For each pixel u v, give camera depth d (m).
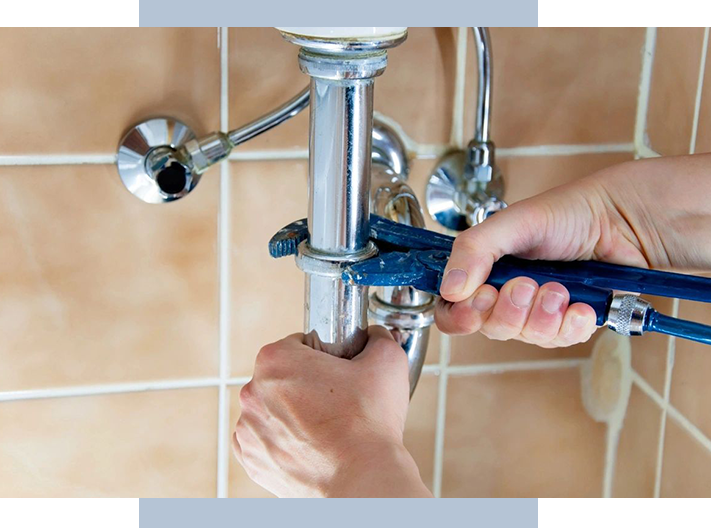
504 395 0.76
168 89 0.62
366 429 0.46
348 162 0.45
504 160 0.68
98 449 0.70
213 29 0.61
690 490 0.68
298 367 0.48
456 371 0.74
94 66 0.60
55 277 0.65
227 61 0.62
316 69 0.43
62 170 0.62
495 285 0.48
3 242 0.63
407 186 0.61
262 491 0.74
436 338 0.73
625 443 0.78
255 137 0.64
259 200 0.66
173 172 0.60
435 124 0.67
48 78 0.60
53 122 0.61
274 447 0.49
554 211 0.53
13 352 0.66
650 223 0.57
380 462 0.44
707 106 0.61
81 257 0.65
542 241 0.54
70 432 0.69
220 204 0.65
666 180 0.56
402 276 0.47
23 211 0.63
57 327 0.66
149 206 0.64
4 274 0.64
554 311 0.44
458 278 0.46
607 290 0.45
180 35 0.61
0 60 0.59
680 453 0.69
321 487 0.46
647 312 0.43
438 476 0.77
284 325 0.70
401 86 0.65
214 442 0.72
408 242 0.50
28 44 0.59
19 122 0.60
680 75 0.64
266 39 0.62
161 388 0.70
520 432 0.77
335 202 0.46
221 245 0.66
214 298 0.68
